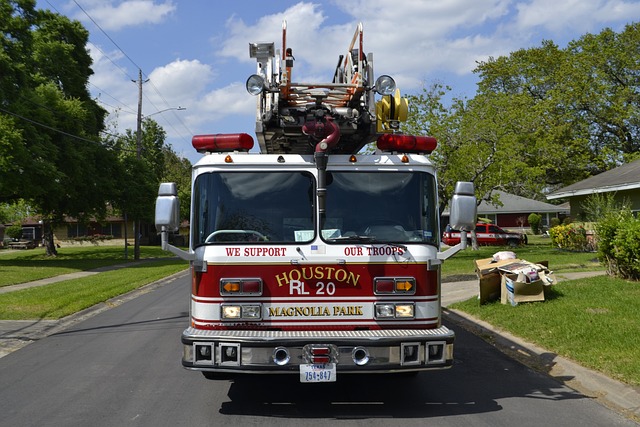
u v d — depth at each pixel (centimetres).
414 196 618
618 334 837
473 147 2816
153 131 6325
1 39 3033
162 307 1452
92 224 6144
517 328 964
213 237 606
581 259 2109
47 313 1332
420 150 635
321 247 599
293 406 630
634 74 4450
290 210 612
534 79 4781
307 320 592
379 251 599
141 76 3919
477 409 614
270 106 686
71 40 3788
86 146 3469
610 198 2003
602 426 555
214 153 638
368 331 589
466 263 2300
